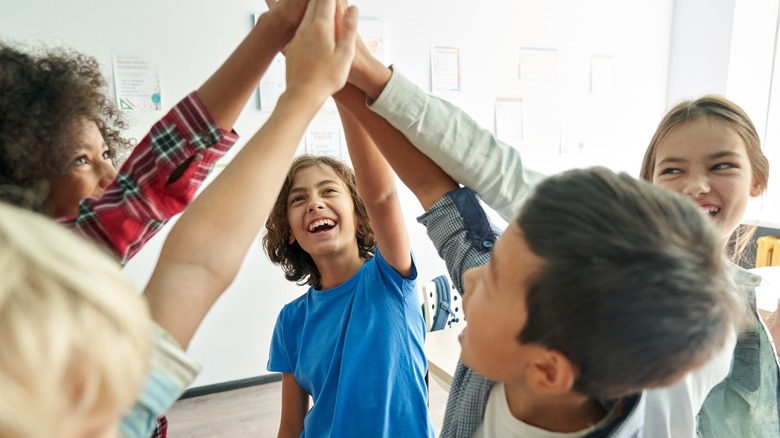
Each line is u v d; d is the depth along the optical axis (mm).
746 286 629
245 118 2396
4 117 460
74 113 513
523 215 384
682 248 336
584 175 382
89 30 2109
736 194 670
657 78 3295
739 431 649
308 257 1169
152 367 348
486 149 586
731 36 2951
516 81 2930
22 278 216
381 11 2578
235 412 2414
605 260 331
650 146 792
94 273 238
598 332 338
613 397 395
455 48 2756
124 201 508
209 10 2275
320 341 983
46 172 495
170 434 2246
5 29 1995
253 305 2590
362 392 875
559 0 2957
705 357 359
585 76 3098
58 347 211
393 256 919
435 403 2449
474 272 457
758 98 3051
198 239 402
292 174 1102
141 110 2227
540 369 384
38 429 204
